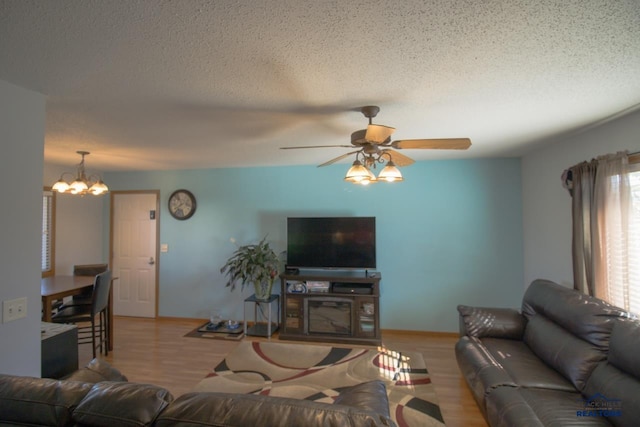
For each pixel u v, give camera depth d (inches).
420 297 165.8
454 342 154.1
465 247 162.9
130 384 45.3
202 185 187.2
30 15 44.9
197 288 186.4
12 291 66.6
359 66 61.7
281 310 158.6
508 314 115.7
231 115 89.2
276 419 38.8
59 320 126.8
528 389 78.2
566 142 122.8
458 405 100.3
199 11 44.4
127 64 60.0
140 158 154.1
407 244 167.5
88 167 180.4
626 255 91.6
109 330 141.9
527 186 152.8
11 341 66.4
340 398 59.7
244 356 137.1
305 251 165.5
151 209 191.9
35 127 71.7
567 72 65.1
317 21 47.1
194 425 39.0
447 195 164.6
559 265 128.6
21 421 42.5
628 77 67.5
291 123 97.2
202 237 186.4
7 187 66.1
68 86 69.4
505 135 115.7
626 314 80.0
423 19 46.9
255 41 52.5
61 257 175.3
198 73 63.9
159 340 155.6
